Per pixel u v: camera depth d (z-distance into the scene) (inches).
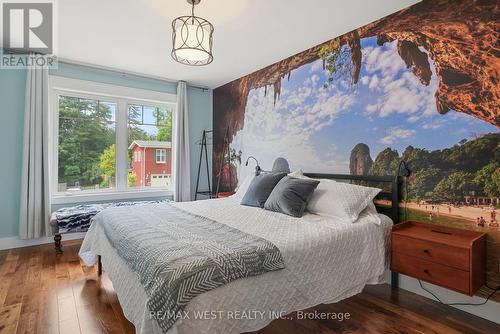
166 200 172.1
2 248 128.6
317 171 122.3
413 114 91.7
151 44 120.0
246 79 161.8
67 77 141.7
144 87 165.8
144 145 170.4
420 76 89.8
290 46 122.4
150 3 88.7
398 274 93.9
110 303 83.0
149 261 53.6
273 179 110.9
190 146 183.6
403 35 93.7
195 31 79.7
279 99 139.9
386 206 98.8
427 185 88.6
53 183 142.5
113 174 160.4
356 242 77.4
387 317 77.0
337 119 114.3
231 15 96.3
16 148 130.8
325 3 89.9
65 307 80.4
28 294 87.7
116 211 95.5
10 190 130.2
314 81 123.0
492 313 75.2
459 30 81.4
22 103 131.0
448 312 79.7
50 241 139.2
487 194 76.5
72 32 109.0
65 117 146.1
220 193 162.1
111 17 97.3
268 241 62.5
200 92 187.2
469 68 79.6
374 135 102.2
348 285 74.0
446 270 71.0
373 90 102.3
